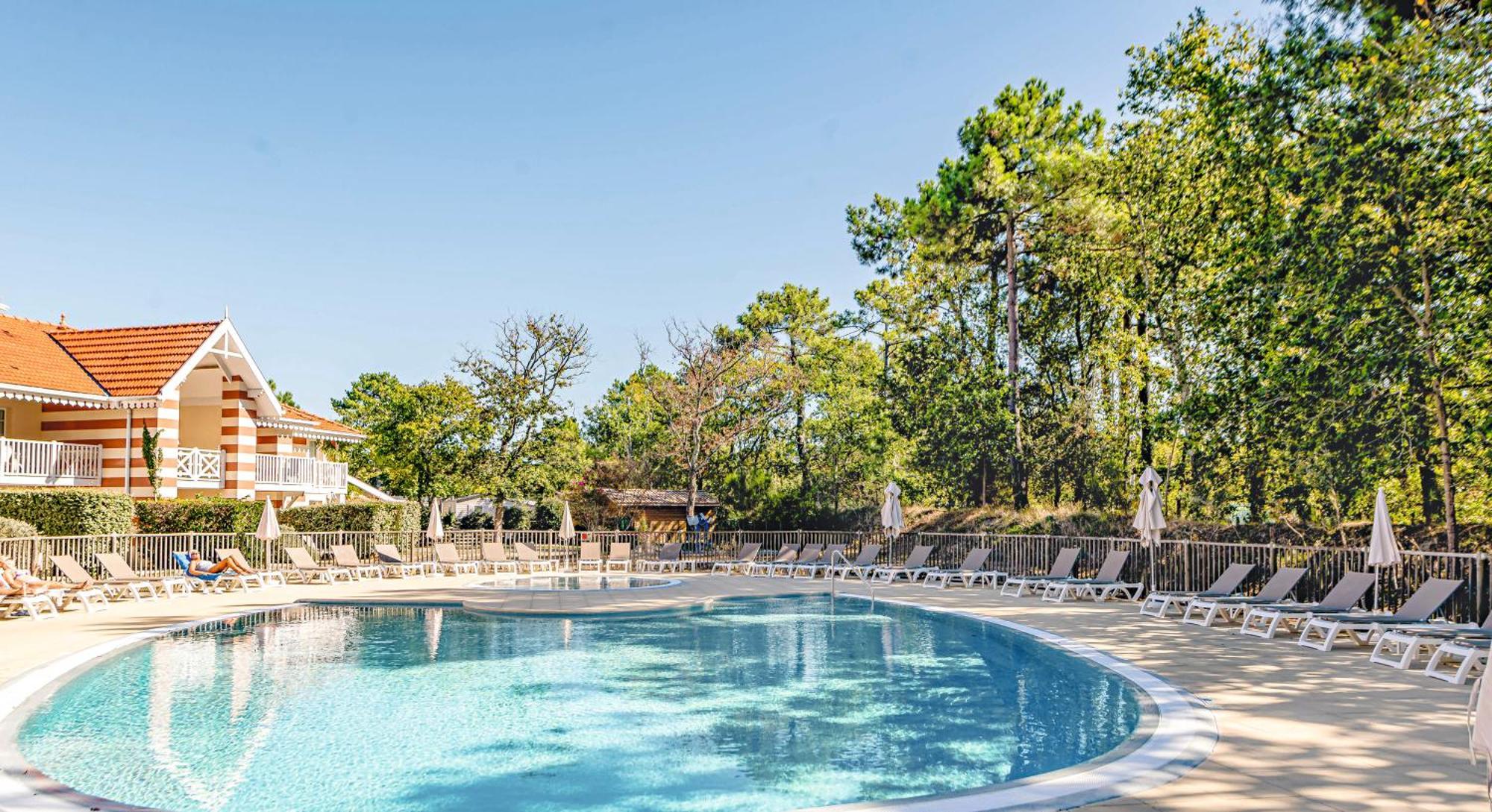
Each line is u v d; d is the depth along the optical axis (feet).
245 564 76.07
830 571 91.40
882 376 136.15
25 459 84.43
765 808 22.30
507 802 22.82
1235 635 47.32
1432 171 64.39
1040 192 103.81
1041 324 122.42
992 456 116.78
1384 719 27.99
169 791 23.76
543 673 40.73
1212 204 84.07
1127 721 30.32
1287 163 72.49
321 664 42.93
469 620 59.36
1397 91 65.98
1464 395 66.08
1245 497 83.87
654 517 132.57
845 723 31.17
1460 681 33.58
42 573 65.92
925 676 39.83
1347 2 68.64
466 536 102.37
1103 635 48.19
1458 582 40.24
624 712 33.01
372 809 22.34
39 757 27.02
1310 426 69.72
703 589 73.72
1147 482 61.16
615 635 52.85
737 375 133.69
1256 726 27.04
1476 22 63.05
